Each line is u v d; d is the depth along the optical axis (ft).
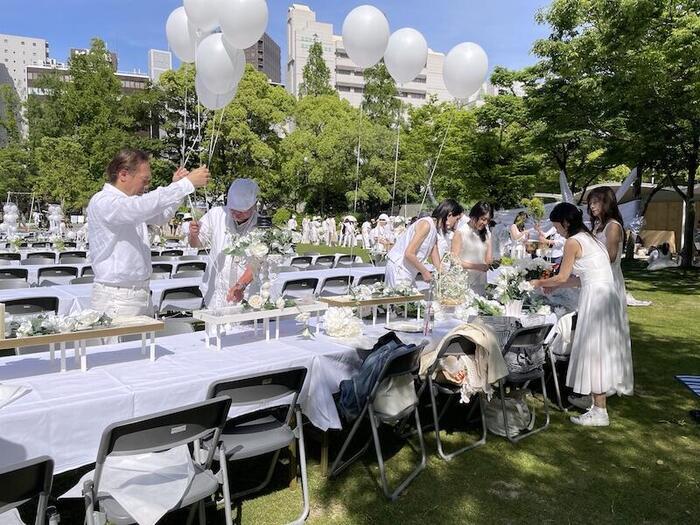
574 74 37.55
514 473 9.62
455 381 9.89
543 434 11.36
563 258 11.88
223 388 6.95
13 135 113.39
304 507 8.07
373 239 54.95
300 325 11.40
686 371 15.69
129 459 6.69
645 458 10.24
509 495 8.86
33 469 4.78
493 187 58.95
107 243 9.09
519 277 12.63
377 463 9.91
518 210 46.03
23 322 7.41
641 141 39.86
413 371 9.36
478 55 13.76
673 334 20.38
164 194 8.52
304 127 102.53
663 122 38.42
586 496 8.85
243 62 10.85
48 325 7.43
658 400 13.37
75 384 7.14
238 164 84.28
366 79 110.73
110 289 9.30
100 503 5.90
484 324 10.06
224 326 10.43
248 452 7.39
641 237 63.41
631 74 33.24
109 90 79.30
